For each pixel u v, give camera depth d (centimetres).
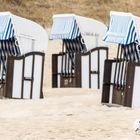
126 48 3859
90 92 4884
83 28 5388
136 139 2392
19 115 3319
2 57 4503
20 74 4303
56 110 3497
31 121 3030
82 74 5284
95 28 5484
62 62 5556
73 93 4819
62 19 5447
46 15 11656
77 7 12394
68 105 3741
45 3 12094
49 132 2638
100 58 5300
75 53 5284
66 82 5525
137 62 3669
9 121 3052
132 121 2922
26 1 11962
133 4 13150
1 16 4431
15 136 2555
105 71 3881
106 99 3862
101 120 3000
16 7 11694
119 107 3669
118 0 13100
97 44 5478
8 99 4219
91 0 12731
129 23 3744
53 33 5456
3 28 4388
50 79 6197
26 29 4412
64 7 12212
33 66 4359
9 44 4491
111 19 3862
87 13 12331
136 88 3669
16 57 4281
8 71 4278
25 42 4397
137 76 3669
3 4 11588
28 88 4334
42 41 4534
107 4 12800
